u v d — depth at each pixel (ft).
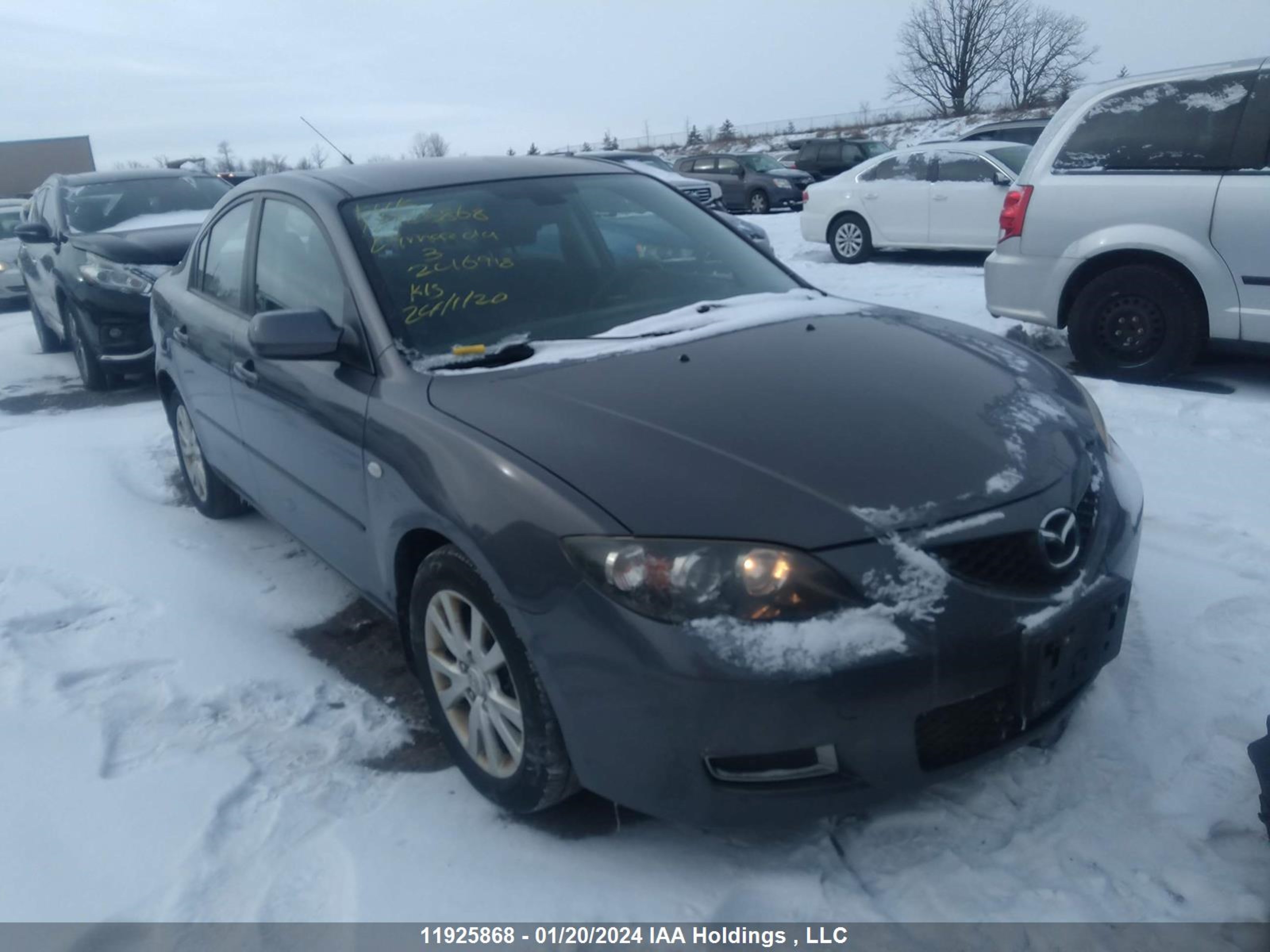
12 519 16.19
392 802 9.25
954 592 7.46
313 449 11.03
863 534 7.41
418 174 12.54
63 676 11.41
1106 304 21.34
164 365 16.22
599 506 7.64
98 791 9.43
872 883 8.02
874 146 90.02
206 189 32.19
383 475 9.51
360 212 11.51
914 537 7.50
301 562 14.64
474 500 8.23
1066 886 7.87
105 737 10.26
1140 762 9.15
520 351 10.11
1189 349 20.49
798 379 9.16
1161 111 20.44
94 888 8.29
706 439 8.13
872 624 7.23
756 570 7.23
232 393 13.26
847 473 7.79
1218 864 8.00
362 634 12.53
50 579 13.98
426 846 8.60
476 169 12.85
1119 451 10.28
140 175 31.89
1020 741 8.00
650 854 8.41
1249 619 11.39
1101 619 8.12
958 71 201.77
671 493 7.61
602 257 12.06
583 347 10.02
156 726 10.54
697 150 196.54
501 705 8.59
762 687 7.10
